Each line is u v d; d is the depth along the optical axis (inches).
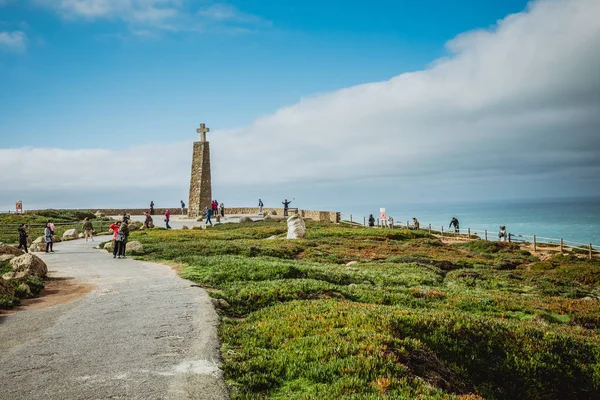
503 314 752.3
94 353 436.5
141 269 1023.0
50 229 1433.3
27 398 336.8
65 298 711.7
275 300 700.7
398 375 394.9
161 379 373.7
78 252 1418.6
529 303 851.4
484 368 514.3
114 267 1062.4
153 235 1915.6
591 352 569.9
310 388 375.6
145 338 483.8
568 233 5064.0
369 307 629.9
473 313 755.4
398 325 538.3
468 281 1104.2
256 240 1797.5
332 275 954.7
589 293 1027.9
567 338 591.8
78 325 538.6
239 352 449.7
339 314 574.6
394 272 1136.8
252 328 535.8
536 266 1486.2
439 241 2208.4
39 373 385.7
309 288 766.5
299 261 1263.5
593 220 7849.4
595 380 524.1
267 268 945.5
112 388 354.6
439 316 589.0
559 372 526.3
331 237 2039.9
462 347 530.6
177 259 1152.2
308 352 438.3
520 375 515.2
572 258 1644.9
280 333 511.2
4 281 681.0
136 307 630.5
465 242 2158.0
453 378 456.4
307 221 2982.3
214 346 461.7
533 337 577.9
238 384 378.0
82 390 350.9
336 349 435.8
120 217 3597.4
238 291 741.9
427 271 1194.0
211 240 1731.1
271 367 414.9
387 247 1765.5
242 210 3988.7
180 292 735.7
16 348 452.8
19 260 869.8
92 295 725.9
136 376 379.9
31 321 561.0
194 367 402.0
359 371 391.5
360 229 2400.3
